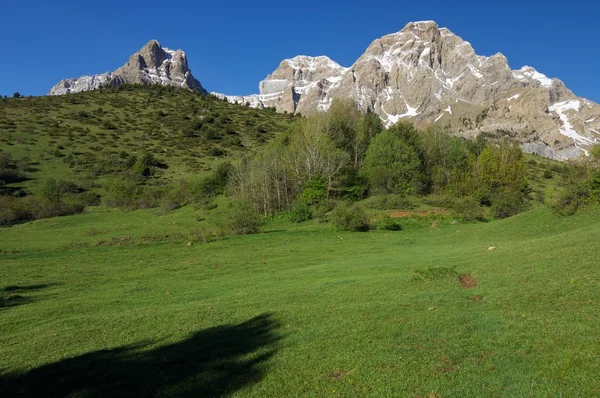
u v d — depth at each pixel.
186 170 101.56
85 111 143.75
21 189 81.38
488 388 8.05
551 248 19.66
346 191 61.78
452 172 68.06
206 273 26.77
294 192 62.81
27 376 10.88
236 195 65.75
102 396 9.20
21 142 106.00
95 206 78.19
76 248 38.91
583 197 31.17
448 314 12.64
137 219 63.94
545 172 96.44
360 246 34.88
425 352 10.00
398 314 13.26
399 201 56.38
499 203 52.25
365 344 10.89
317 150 62.84
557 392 7.61
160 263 30.92
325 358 10.26
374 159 66.12
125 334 14.17
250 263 29.30
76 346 13.28
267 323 13.85
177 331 14.02
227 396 8.76
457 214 49.59
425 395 8.06
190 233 45.97
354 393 8.38
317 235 41.59
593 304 11.31
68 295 22.28
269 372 9.77
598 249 16.64
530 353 9.33
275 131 141.88
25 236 49.53
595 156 33.06
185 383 9.53
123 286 24.00
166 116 148.12
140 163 96.81
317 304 15.81
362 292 16.98
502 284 15.30
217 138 128.00
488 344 10.11
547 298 12.58
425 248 31.86
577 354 8.79
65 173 93.44
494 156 68.00
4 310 19.38
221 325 14.29
